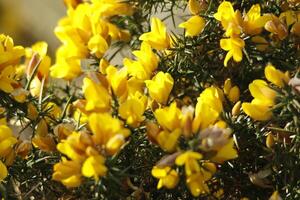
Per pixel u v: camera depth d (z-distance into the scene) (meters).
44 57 0.67
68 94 0.70
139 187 0.61
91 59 0.68
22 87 0.65
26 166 0.62
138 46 0.71
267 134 0.62
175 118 0.58
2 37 0.64
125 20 0.71
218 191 0.63
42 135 0.63
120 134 0.57
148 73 0.64
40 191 0.63
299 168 0.61
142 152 0.61
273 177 0.62
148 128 0.58
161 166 0.57
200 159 0.57
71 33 0.67
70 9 0.71
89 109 0.59
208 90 0.61
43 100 0.64
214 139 0.57
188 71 0.65
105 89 0.60
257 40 0.64
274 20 0.63
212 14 0.65
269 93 0.60
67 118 0.65
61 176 0.58
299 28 0.64
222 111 0.61
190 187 0.57
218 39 0.66
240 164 0.63
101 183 0.57
